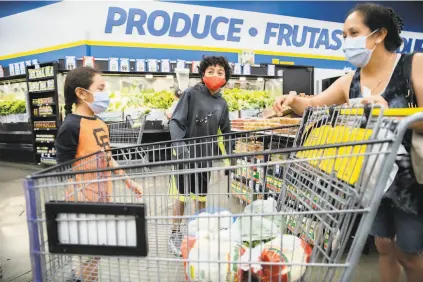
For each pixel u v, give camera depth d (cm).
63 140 169
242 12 780
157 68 586
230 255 98
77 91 179
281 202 135
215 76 223
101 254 95
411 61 131
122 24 695
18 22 743
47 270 105
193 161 93
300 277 102
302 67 700
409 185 123
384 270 157
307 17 838
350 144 84
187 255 105
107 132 191
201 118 220
